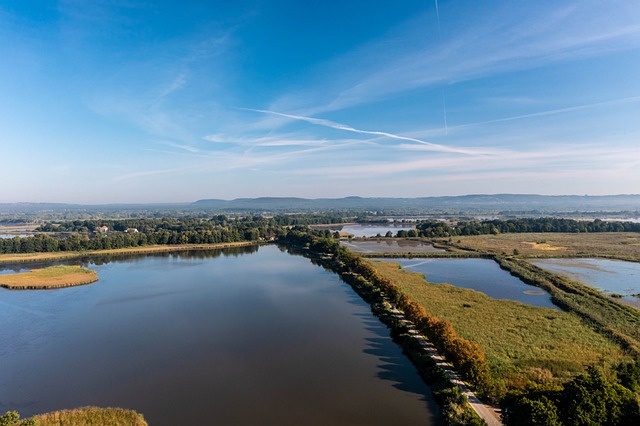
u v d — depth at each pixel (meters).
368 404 54.06
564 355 64.31
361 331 83.19
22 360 69.88
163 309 99.81
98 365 67.75
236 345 75.88
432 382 58.59
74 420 49.62
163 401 56.00
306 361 68.50
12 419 43.22
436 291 109.56
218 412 52.94
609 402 38.91
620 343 69.31
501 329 77.44
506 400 45.19
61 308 100.94
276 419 50.97
